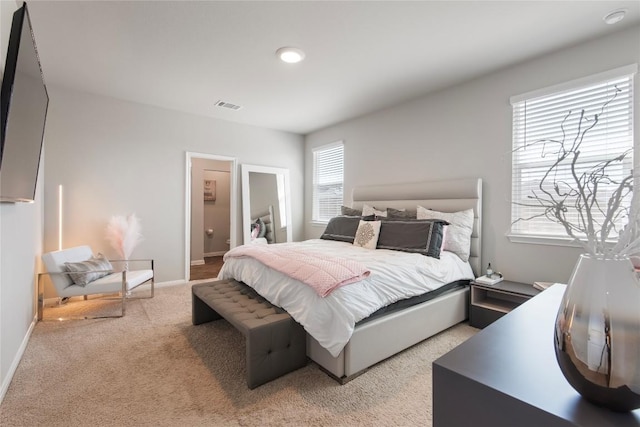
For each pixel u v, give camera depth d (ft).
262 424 5.28
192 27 7.84
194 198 20.90
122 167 13.15
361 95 12.32
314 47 8.77
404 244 9.91
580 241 2.66
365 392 6.16
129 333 8.98
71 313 10.63
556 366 2.85
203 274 17.34
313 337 6.55
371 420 5.39
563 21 7.51
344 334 6.22
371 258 8.53
